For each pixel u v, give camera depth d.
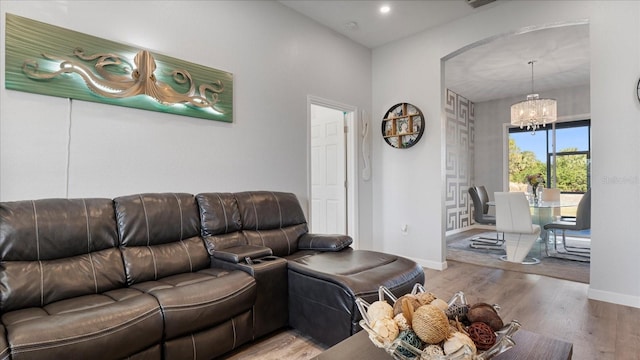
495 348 1.01
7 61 1.92
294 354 2.04
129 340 1.50
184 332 1.72
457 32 3.78
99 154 2.26
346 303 1.91
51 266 1.78
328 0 3.38
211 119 2.86
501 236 6.16
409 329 1.01
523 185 6.89
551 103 5.03
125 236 2.10
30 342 1.25
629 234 2.71
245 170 3.12
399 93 4.33
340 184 4.40
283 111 3.46
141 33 2.45
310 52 3.76
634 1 2.70
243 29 3.11
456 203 6.82
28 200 1.88
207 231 2.49
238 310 1.97
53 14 2.08
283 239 2.90
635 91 2.69
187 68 2.70
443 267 3.91
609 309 2.64
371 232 4.57
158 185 2.54
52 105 2.08
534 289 3.14
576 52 4.55
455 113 6.75
